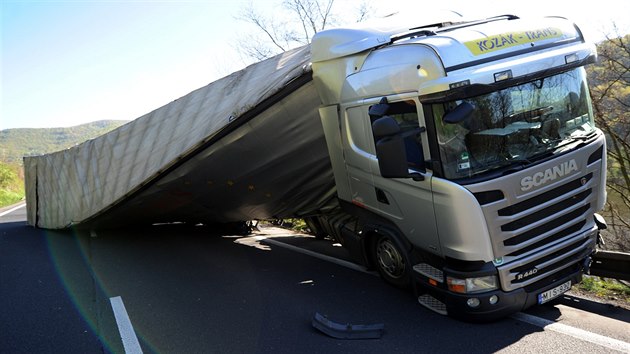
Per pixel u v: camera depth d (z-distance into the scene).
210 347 4.60
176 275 7.36
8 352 4.65
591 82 9.33
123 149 9.62
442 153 4.27
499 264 4.30
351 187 5.75
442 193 4.30
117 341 4.84
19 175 40.47
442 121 4.25
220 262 8.09
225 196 8.83
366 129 5.18
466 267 4.37
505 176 4.17
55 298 6.37
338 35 5.57
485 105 4.28
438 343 4.34
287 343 4.57
